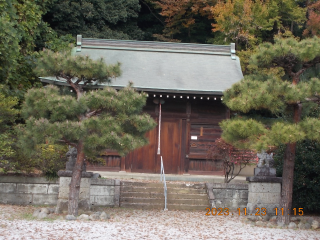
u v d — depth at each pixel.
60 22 25.20
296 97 8.44
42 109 8.98
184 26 28.64
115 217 9.97
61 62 9.32
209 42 27.45
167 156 16.27
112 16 26.78
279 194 11.14
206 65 18.31
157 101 15.97
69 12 24.31
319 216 11.51
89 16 25.14
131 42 19.19
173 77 16.70
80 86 10.09
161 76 16.70
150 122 9.47
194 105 16.34
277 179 11.11
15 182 11.74
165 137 16.31
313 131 8.30
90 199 11.77
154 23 31.80
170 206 11.84
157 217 10.34
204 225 9.46
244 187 12.12
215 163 16.33
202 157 16.25
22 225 8.36
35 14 19.92
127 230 8.39
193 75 17.11
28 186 11.77
